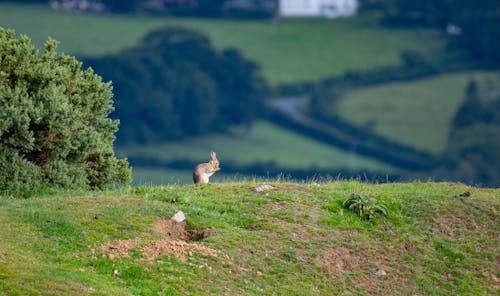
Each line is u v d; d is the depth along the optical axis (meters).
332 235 78.75
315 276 73.06
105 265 68.81
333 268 74.56
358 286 73.44
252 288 69.69
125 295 64.81
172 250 71.81
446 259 78.62
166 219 77.19
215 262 71.50
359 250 77.50
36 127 89.56
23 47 91.81
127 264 69.25
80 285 64.50
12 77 90.62
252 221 79.50
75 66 96.75
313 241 77.25
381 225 81.81
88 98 95.88
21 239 69.81
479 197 88.94
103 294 63.88
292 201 84.12
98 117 97.88
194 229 76.88
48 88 90.50
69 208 76.31
